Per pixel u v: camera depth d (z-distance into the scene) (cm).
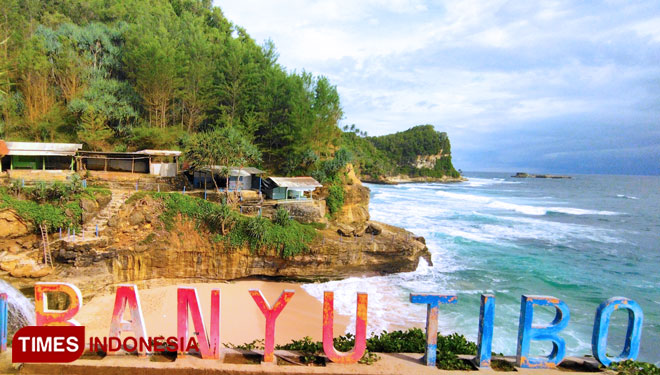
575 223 6094
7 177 3384
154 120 4997
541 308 2723
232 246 3067
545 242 4697
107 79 5116
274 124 5253
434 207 7500
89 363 913
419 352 1086
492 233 5153
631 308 979
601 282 3306
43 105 4412
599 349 980
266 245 3111
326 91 5325
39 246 2716
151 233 2942
